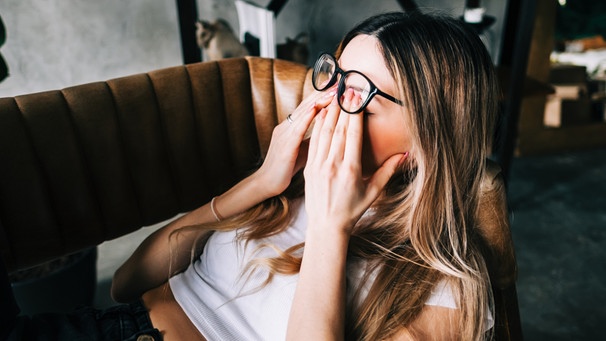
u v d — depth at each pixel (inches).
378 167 30.7
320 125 29.8
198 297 34.3
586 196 97.7
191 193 52.7
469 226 33.3
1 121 38.9
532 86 96.1
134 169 47.6
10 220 41.3
